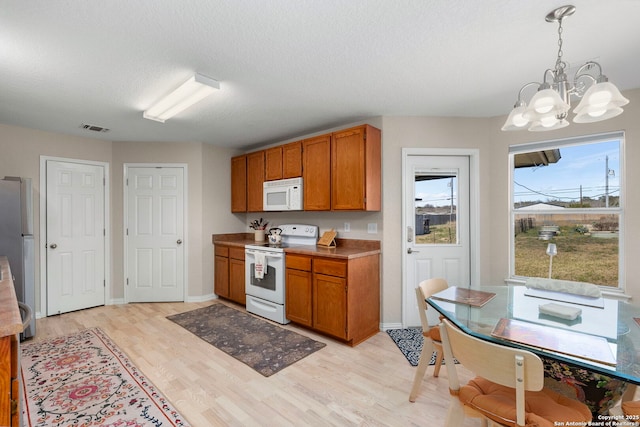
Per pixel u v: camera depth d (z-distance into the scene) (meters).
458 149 3.19
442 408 1.88
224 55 1.96
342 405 1.90
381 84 2.44
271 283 3.44
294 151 3.60
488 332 1.36
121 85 2.38
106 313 3.68
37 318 3.46
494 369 1.14
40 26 1.63
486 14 1.57
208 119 3.26
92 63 2.04
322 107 2.93
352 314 2.77
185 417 1.78
